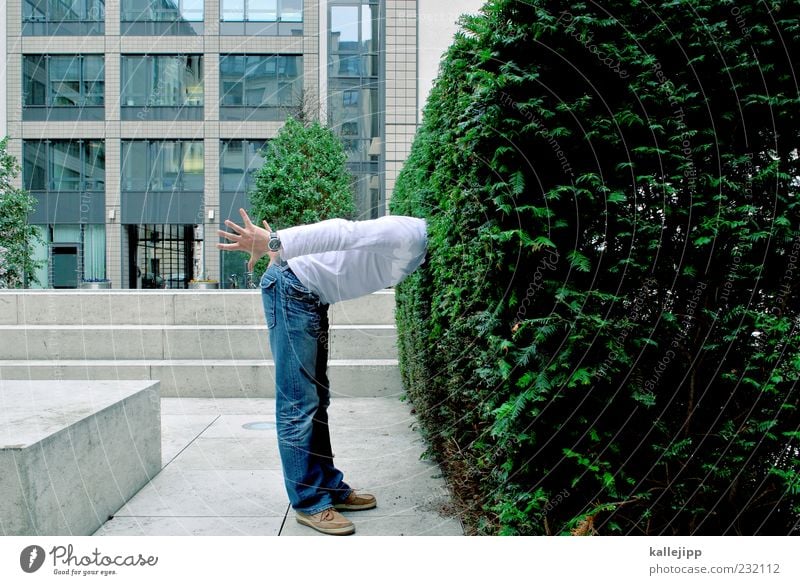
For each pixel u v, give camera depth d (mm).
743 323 1889
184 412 5051
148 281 18797
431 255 2893
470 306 2203
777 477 1927
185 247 18734
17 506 2031
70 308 6480
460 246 2281
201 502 2881
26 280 12945
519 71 1749
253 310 6598
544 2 1769
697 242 1805
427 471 3375
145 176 18531
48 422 2357
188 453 3758
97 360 5988
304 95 13828
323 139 11758
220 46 18156
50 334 6043
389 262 2641
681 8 1812
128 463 2918
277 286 2523
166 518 2676
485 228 1877
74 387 3184
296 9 18047
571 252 1779
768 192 1890
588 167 1814
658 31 1801
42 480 2115
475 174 1898
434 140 3082
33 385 3240
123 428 2855
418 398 4066
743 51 1866
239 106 18203
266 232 2281
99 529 2551
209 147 18359
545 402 1824
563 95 1823
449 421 2914
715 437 1920
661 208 1824
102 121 18328
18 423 2338
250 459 3623
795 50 1872
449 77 2572
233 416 4902
